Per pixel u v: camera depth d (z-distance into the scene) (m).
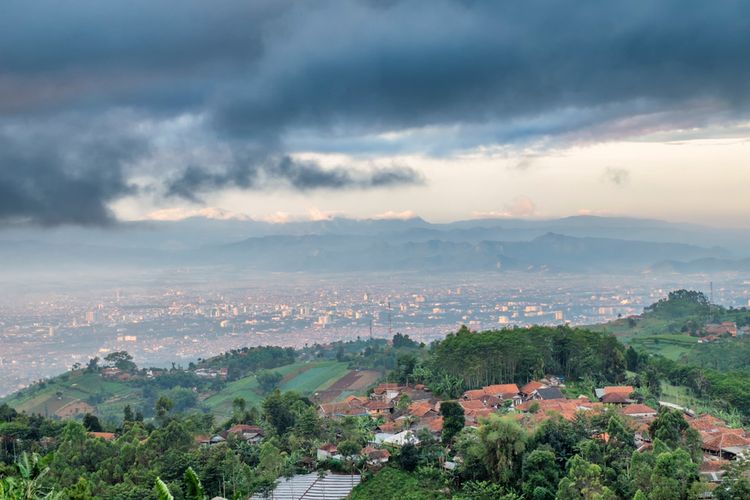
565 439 116.62
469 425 142.38
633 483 99.19
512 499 104.38
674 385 194.75
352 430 152.25
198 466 130.62
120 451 141.75
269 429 168.25
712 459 117.62
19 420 172.25
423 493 116.94
